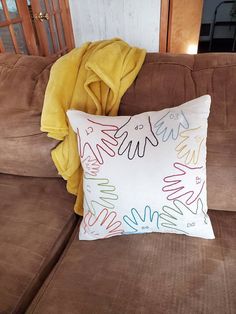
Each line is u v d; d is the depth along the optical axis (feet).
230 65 2.73
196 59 2.92
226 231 2.61
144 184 2.27
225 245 2.46
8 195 3.28
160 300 2.05
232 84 2.63
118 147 2.34
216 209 2.86
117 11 7.09
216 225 2.69
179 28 6.76
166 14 6.64
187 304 2.01
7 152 3.43
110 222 2.48
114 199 2.37
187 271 2.25
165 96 2.76
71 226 2.99
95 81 2.74
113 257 2.44
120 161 2.32
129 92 2.85
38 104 3.19
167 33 6.97
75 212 3.07
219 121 2.62
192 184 2.29
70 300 2.13
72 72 2.90
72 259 2.50
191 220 2.38
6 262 2.45
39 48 6.37
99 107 2.74
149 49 7.45
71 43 7.89
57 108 2.81
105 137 2.38
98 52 2.84
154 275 2.24
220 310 1.95
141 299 2.07
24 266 2.43
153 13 6.78
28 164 3.44
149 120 2.40
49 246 2.65
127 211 2.38
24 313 2.20
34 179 3.54
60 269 2.43
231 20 11.98
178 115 2.33
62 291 2.21
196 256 2.37
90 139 2.40
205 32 12.18
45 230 2.79
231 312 1.94
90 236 2.62
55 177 3.53
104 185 2.37
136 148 2.31
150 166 2.27
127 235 2.65
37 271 2.43
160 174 2.25
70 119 2.54
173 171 2.25
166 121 2.34
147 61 2.97
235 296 2.04
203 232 2.46
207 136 2.64
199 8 6.41
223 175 2.65
